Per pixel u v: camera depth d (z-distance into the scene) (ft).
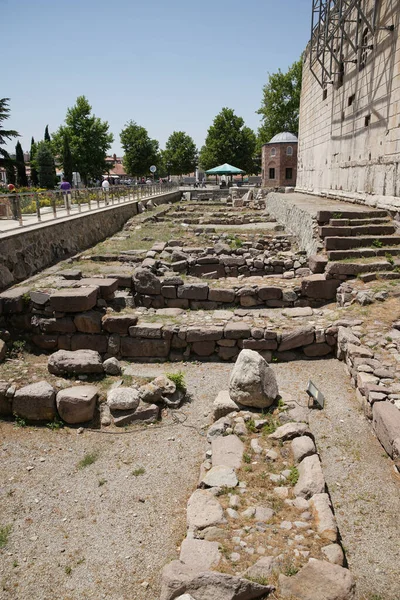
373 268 32.09
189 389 22.82
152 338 26.11
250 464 15.61
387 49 42.68
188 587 10.70
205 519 12.87
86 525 14.26
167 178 227.81
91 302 26.73
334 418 19.42
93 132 153.28
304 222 45.34
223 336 25.86
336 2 50.57
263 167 165.37
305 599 10.49
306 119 80.79
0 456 17.69
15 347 25.82
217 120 181.37
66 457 17.69
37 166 159.94
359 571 12.09
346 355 23.97
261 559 11.39
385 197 42.70
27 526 14.23
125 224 65.16
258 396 18.75
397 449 15.48
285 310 29.96
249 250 45.06
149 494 15.61
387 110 42.83
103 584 12.19
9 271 32.19
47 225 39.70
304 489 13.96
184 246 48.88
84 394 19.89
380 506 14.34
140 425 19.74
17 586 12.16
